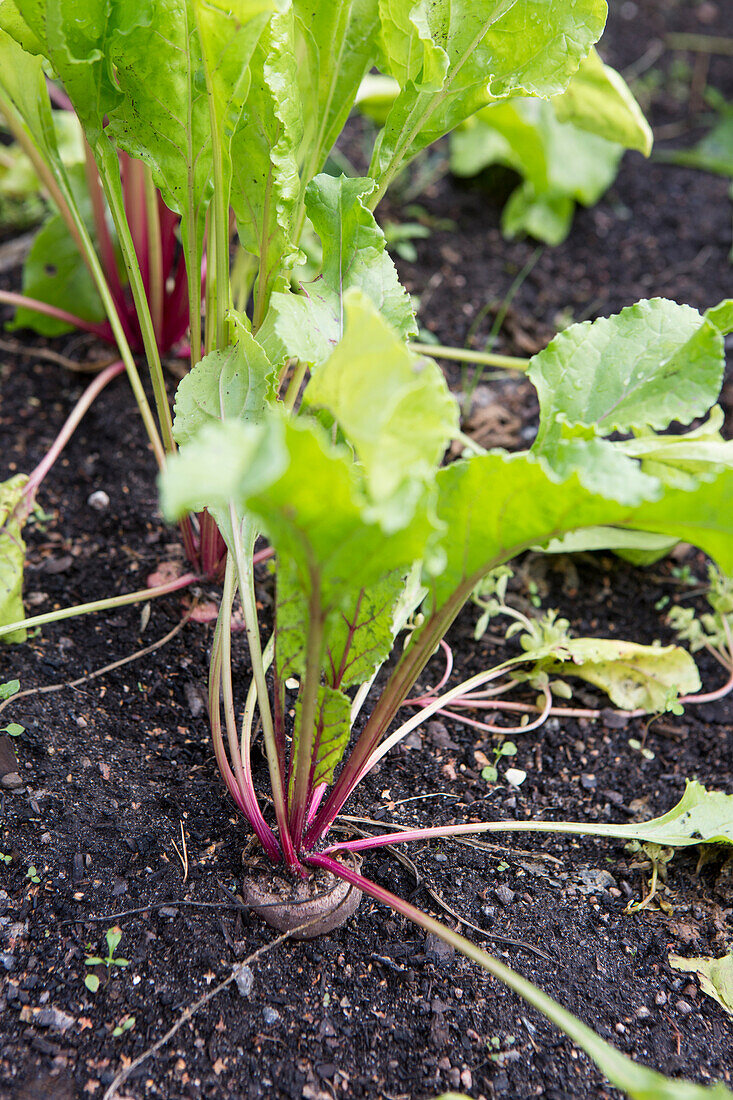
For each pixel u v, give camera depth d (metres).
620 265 1.21
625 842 0.84
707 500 0.67
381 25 0.79
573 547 0.94
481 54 0.79
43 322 1.06
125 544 0.95
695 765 0.88
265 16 0.72
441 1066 0.75
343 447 0.76
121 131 0.78
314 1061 0.74
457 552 0.71
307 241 1.10
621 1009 0.77
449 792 0.85
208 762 0.84
